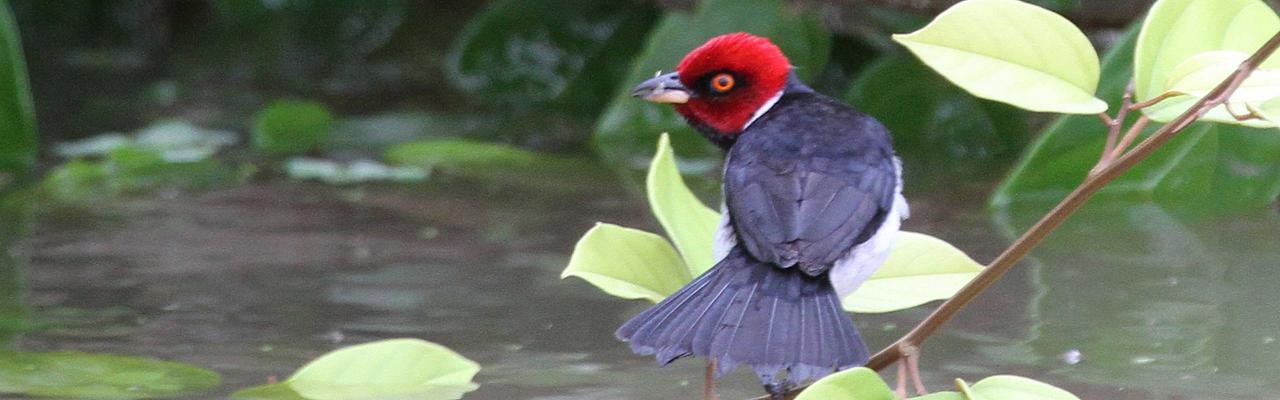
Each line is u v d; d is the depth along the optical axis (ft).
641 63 41.63
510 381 21.94
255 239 31.42
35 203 35.04
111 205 34.83
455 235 31.76
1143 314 24.79
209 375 22.18
